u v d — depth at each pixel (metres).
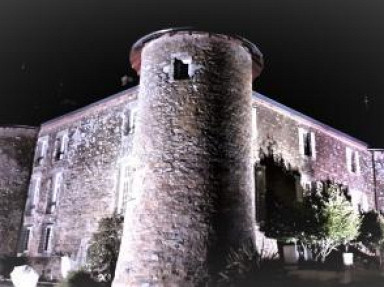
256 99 16.48
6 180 22.00
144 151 12.86
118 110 17.89
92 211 17.16
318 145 19.25
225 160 12.48
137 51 14.90
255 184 15.30
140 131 13.30
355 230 14.14
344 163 20.75
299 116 18.44
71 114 20.41
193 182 12.02
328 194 14.86
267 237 14.91
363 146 22.72
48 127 22.27
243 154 12.98
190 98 12.84
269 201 15.48
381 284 10.41
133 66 15.82
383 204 22.11
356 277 11.07
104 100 18.52
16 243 20.89
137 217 12.27
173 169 12.23
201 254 11.33
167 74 13.33
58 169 20.08
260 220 15.01
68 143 20.12
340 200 14.34
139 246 11.88
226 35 13.73
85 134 19.27
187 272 11.16
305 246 14.79
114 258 14.40
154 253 11.57
